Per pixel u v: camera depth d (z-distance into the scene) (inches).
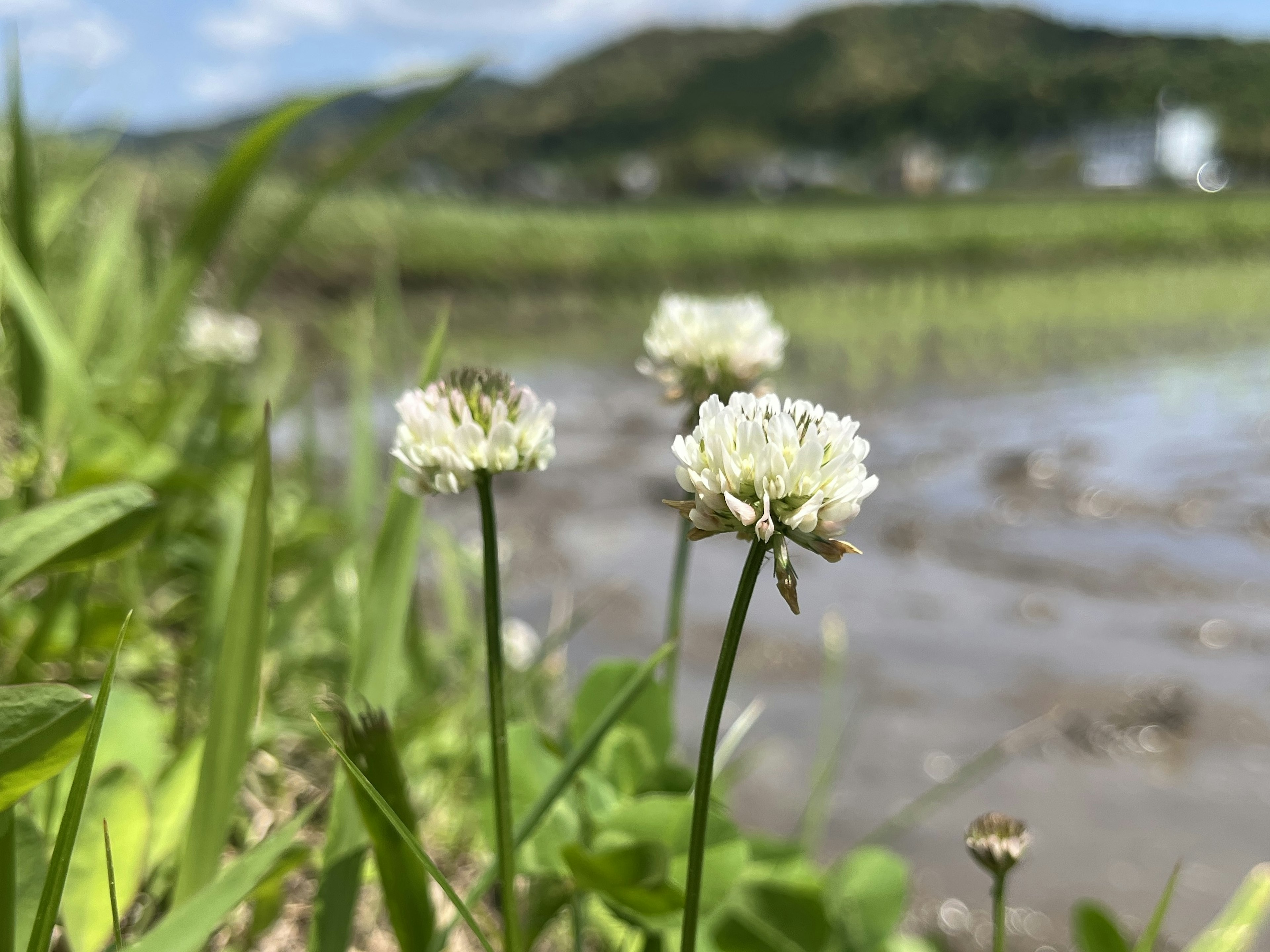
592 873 7.3
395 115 12.6
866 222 254.7
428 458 6.0
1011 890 17.6
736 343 9.0
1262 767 22.0
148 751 8.3
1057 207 385.4
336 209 96.1
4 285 11.5
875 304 132.6
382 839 6.2
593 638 27.7
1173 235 249.8
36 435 11.8
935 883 17.7
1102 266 211.2
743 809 19.8
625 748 8.8
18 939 6.2
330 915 6.7
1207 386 69.7
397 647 7.9
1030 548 37.0
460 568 18.8
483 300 105.3
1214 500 42.1
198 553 14.1
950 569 35.1
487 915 10.1
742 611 5.4
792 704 24.5
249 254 49.6
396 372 13.8
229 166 12.5
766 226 197.3
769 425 5.3
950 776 21.2
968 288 160.6
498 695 6.2
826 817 19.6
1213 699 24.9
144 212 17.4
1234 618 30.4
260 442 6.7
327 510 16.7
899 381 71.3
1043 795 20.7
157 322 13.2
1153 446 51.8
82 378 11.3
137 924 7.4
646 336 9.3
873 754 22.1
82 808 5.0
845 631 29.3
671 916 7.5
